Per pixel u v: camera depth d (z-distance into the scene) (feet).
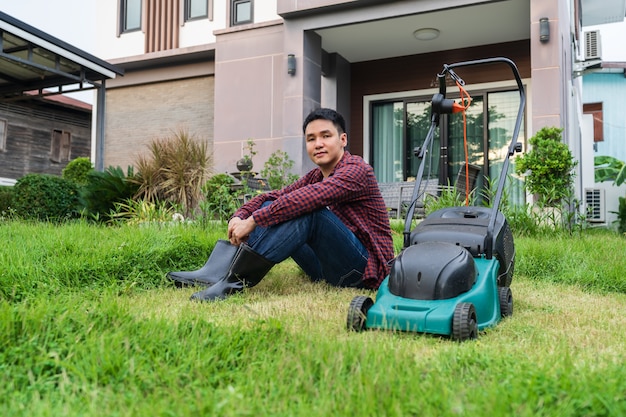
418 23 26.61
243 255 9.69
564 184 20.27
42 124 54.54
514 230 18.72
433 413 4.25
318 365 5.39
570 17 31.07
